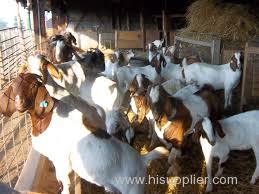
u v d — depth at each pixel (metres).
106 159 1.25
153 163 2.15
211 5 3.94
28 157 1.85
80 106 1.75
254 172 1.94
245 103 2.89
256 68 2.77
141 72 3.06
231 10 3.73
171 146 2.04
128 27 7.22
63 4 7.11
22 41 3.86
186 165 2.14
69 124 1.26
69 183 1.33
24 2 5.80
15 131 2.43
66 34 4.37
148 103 2.10
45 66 1.78
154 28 7.12
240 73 3.00
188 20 4.58
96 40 7.29
